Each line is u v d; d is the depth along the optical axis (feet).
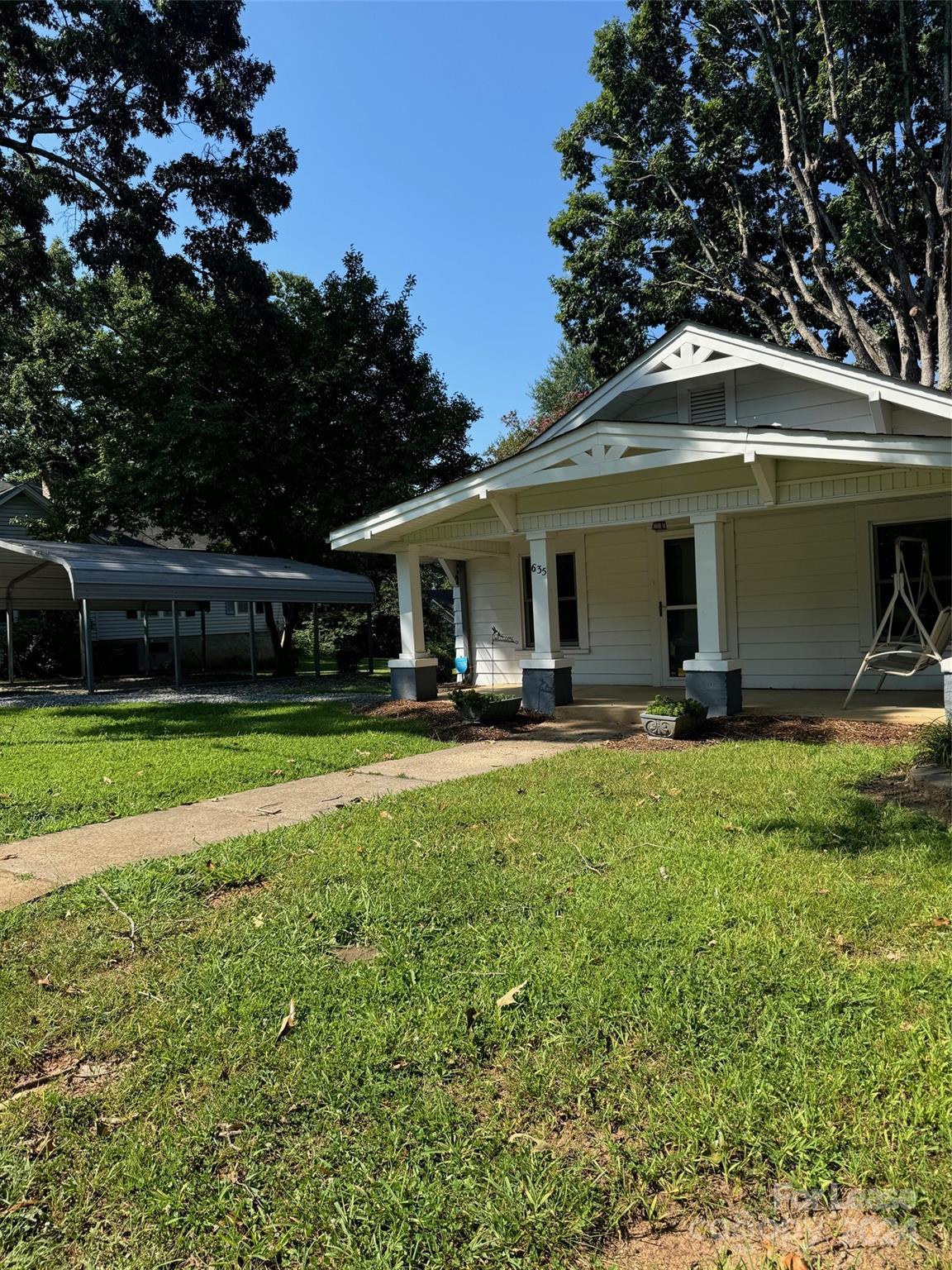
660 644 38.60
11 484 87.81
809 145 59.67
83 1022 9.39
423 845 15.19
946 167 53.47
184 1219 6.45
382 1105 7.70
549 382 140.26
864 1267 5.83
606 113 68.08
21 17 50.47
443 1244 6.13
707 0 63.36
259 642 98.84
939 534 31.42
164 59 52.49
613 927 11.13
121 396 62.08
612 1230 6.26
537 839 15.28
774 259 71.00
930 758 19.06
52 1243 6.27
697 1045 8.38
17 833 17.46
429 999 9.52
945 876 12.40
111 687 58.75
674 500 28.48
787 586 34.78
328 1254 6.07
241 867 14.28
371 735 29.55
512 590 43.98
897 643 28.94
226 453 57.98
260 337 61.41
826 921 11.06
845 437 22.88
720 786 18.58
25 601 62.64
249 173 60.13
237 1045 8.73
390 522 34.12
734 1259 5.94
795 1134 7.03
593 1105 7.61
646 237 68.18
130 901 12.95
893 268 60.23
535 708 32.24
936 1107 7.24
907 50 55.06
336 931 11.55
